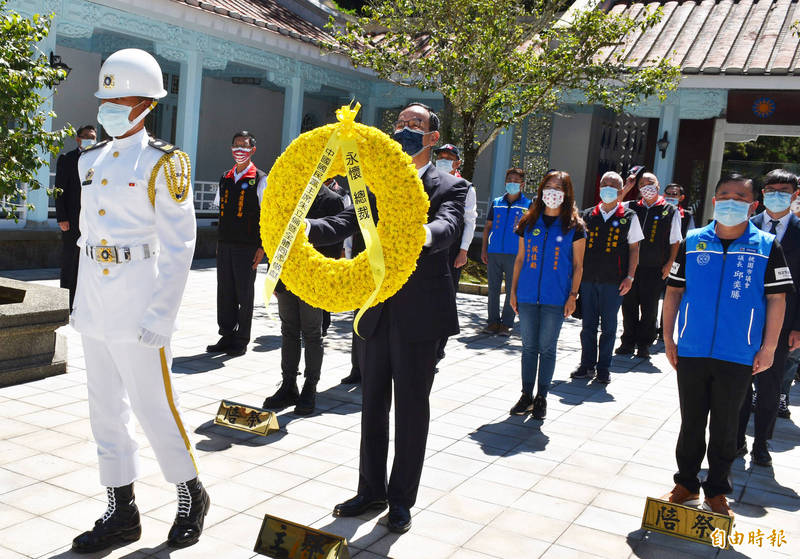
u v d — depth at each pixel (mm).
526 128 19016
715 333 4129
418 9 12727
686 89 15430
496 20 12133
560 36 12547
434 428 5715
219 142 20344
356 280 3547
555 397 6840
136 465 3670
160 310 3432
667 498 4504
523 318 6133
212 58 14930
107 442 3602
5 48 5871
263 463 4750
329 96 21359
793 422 6430
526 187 19125
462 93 12531
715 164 17953
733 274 4113
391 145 3510
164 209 3477
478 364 7918
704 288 4176
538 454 5238
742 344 4082
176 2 13242
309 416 5773
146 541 3652
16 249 11938
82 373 6426
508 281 9516
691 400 4254
